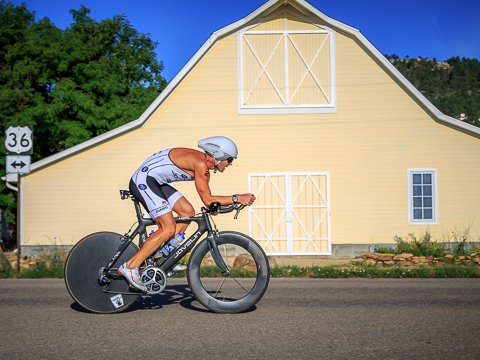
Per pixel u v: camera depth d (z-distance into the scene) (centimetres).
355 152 1727
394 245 1712
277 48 1744
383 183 1720
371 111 1725
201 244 604
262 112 1738
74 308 629
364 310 617
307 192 1731
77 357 430
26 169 1206
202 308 625
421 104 1714
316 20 1736
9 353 441
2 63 2722
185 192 1731
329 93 1734
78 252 597
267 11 1725
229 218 1734
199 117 1739
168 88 1725
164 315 586
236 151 604
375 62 1730
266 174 1733
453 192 1712
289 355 434
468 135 1709
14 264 1247
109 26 3325
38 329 521
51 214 1744
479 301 682
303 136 1733
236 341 476
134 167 1739
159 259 598
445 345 462
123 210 1739
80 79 2673
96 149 1739
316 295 734
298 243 1725
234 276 611
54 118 2439
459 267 1109
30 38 2675
